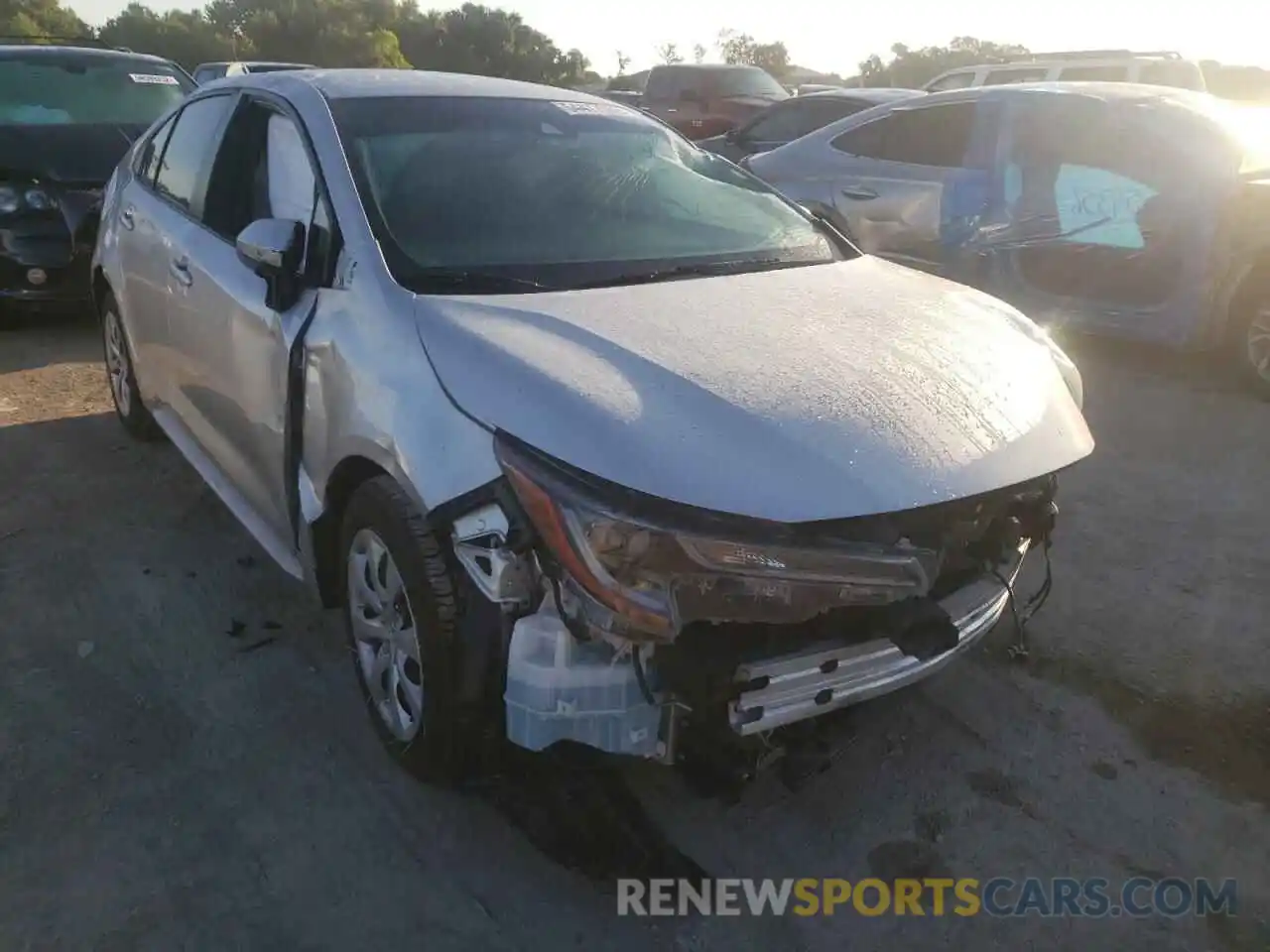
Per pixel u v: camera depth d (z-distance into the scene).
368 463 2.85
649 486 2.28
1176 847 2.84
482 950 2.45
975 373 2.81
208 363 3.79
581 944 2.48
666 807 2.90
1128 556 4.37
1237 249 6.18
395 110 3.55
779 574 2.29
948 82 13.96
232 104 4.05
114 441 5.32
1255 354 6.30
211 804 2.86
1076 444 2.80
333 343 2.95
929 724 3.29
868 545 2.38
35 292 6.87
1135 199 6.46
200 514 4.55
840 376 2.64
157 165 4.68
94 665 3.46
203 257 3.83
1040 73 13.05
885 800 2.97
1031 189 6.93
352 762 3.04
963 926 2.57
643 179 3.71
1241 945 2.54
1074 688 3.48
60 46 8.37
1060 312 6.89
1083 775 3.08
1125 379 6.72
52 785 2.91
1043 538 3.08
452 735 2.62
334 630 3.70
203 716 3.22
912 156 7.67
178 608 3.81
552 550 2.30
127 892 2.57
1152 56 12.96
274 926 2.49
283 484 3.35
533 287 3.02
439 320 2.75
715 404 2.46
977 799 2.98
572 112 3.92
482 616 2.49
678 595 2.27
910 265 7.61
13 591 3.89
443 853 2.72
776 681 2.44
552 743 2.40
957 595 2.82
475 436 2.48
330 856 2.70
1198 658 3.65
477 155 3.49
